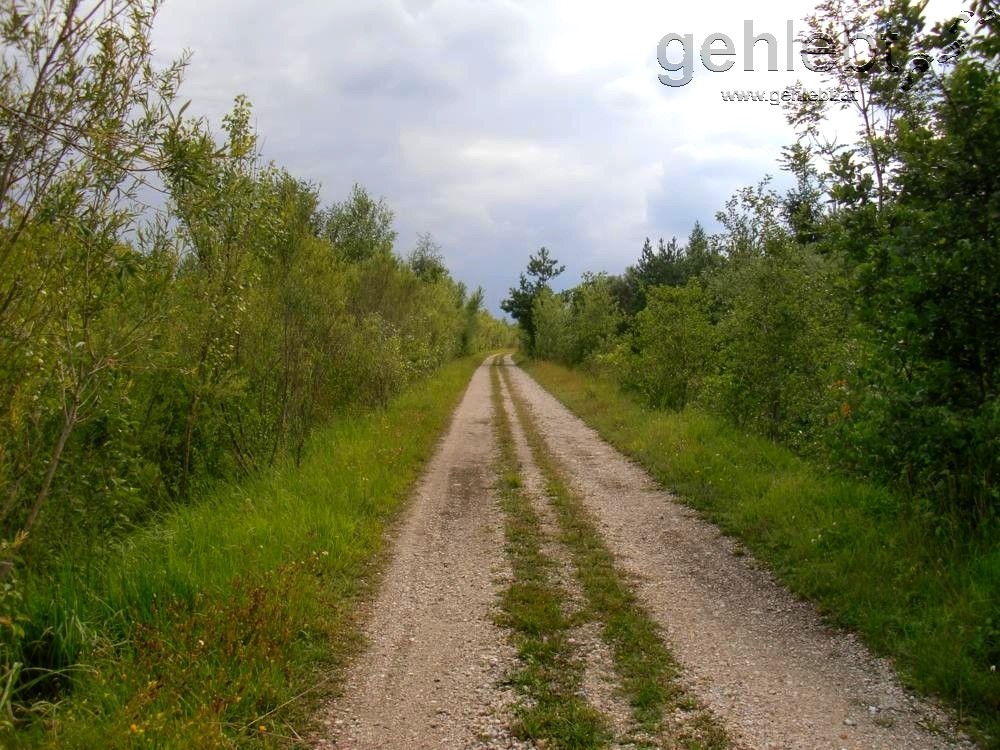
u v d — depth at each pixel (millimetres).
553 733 3504
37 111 3695
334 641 4602
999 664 3744
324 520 6719
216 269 7648
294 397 10422
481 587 5621
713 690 3902
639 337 17609
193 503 7742
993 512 4773
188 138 4461
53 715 3371
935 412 4867
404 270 21000
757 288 10297
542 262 50250
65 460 5824
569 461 10961
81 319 4672
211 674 3781
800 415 9500
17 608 4102
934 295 4762
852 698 3756
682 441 10609
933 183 4793
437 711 3758
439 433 14078
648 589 5492
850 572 5215
